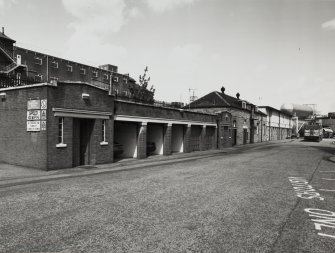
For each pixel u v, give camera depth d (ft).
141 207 25.67
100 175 44.06
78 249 16.66
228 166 56.08
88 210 24.61
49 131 47.39
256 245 17.34
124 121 66.13
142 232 19.43
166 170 50.14
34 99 49.19
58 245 17.22
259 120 171.01
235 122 133.59
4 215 23.11
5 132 55.21
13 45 126.52
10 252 16.24
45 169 47.21
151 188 34.17
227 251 16.47
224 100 126.82
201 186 35.50
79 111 52.16
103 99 57.77
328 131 247.29
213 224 21.13
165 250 16.56
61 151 49.57
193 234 19.11
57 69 146.72
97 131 56.65
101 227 20.36
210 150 104.12
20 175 43.06
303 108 284.41
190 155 82.02
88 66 163.94
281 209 25.26
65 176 42.75
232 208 25.52
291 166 55.98
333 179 41.06
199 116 98.22
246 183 37.68
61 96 49.14
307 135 177.88
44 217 22.61
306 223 21.45
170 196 30.04
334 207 25.99
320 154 84.64
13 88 52.90
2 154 55.88
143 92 129.18
